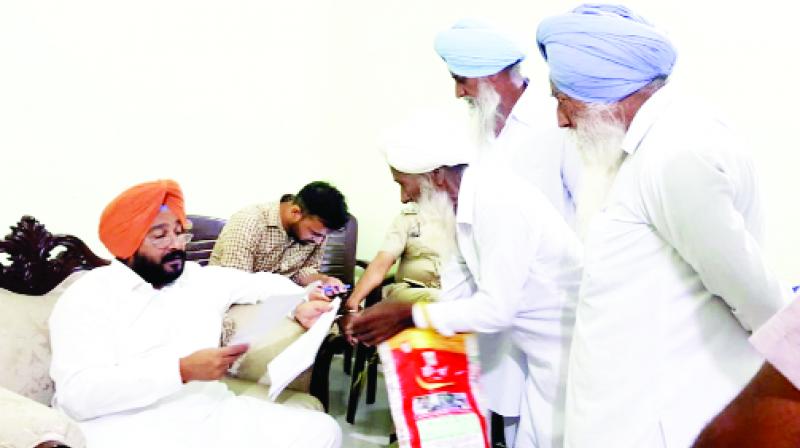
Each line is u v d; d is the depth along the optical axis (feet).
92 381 4.64
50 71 6.99
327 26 10.80
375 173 11.03
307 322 6.04
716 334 3.66
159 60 8.18
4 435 3.73
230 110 9.30
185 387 5.30
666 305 3.69
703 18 8.06
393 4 10.45
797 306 1.94
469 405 4.60
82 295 4.96
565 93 3.95
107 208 5.04
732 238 3.23
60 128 7.15
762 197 3.71
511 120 6.47
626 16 3.90
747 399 2.07
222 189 9.39
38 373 5.16
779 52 7.68
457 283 5.31
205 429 5.12
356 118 11.08
